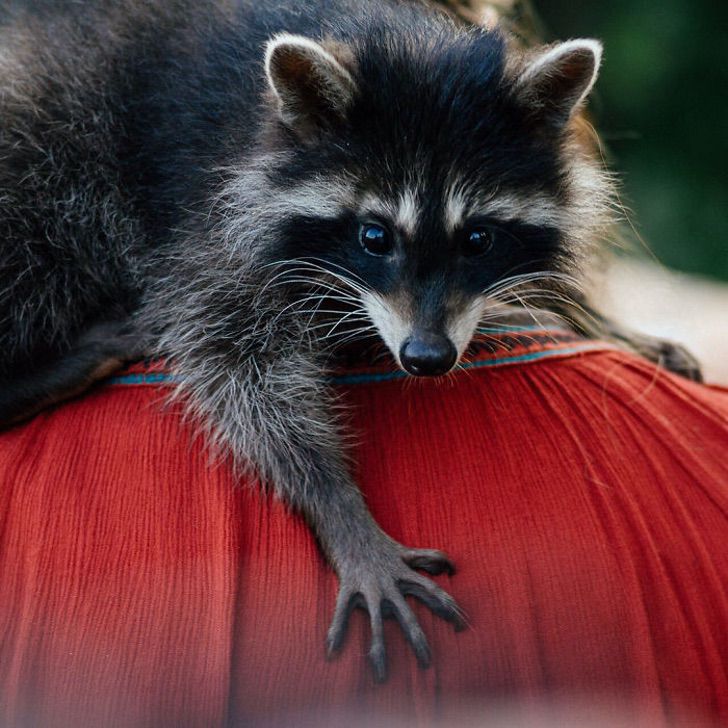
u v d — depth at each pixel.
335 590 2.08
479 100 2.70
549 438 2.22
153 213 2.99
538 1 5.92
